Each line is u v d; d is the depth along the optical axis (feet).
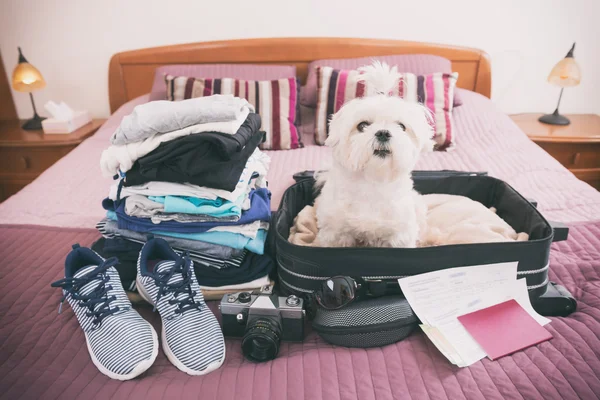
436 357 2.92
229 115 3.30
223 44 8.02
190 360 2.88
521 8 7.88
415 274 3.36
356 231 3.73
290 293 3.56
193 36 8.21
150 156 3.29
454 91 7.14
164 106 3.46
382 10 7.94
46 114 8.91
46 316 3.35
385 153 3.39
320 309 3.18
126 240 3.76
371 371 2.80
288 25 8.09
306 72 8.20
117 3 7.95
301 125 7.32
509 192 4.51
